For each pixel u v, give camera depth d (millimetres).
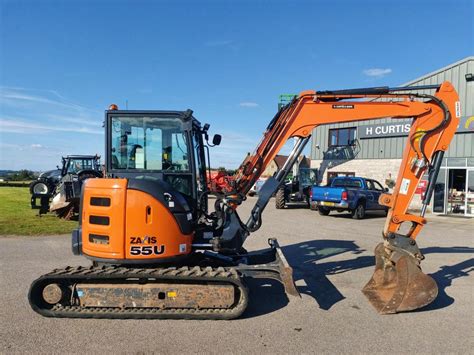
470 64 17609
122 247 4895
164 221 4953
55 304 4906
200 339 4355
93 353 3984
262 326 4746
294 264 7910
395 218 5578
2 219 13273
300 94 5852
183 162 5602
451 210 18453
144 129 5555
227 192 5898
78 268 5066
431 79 19031
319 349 4152
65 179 13664
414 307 5180
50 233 10859
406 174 5684
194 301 4859
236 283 4809
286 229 12672
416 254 5395
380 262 5934
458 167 18094
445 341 4375
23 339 4277
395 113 5758
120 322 4785
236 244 5613
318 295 5938
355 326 4777
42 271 6969
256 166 5836
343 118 5809
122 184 4934
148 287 4852
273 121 5977
